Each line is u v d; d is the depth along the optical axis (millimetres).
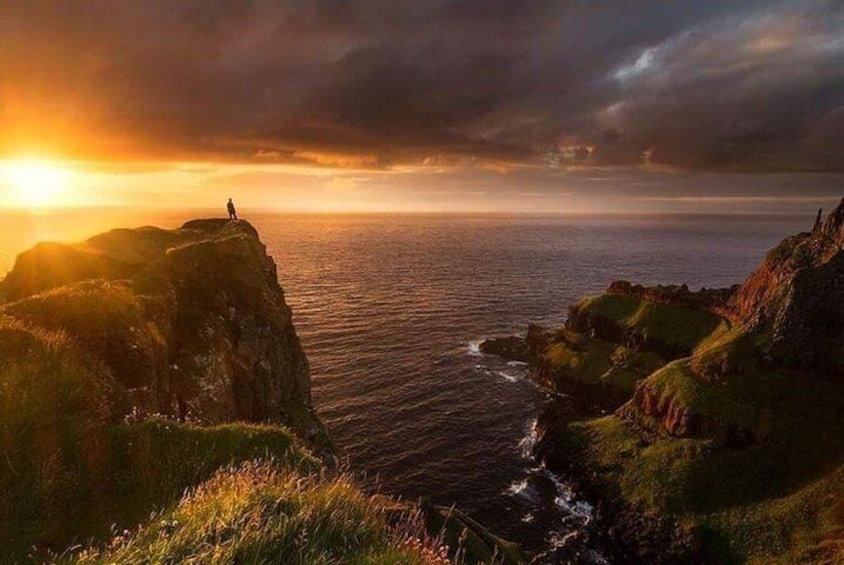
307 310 154875
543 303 175625
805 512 59500
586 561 58969
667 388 81812
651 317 115500
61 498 12305
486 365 113625
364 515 7809
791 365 80438
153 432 14586
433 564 7246
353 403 90125
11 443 12680
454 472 72562
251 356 40062
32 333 16656
